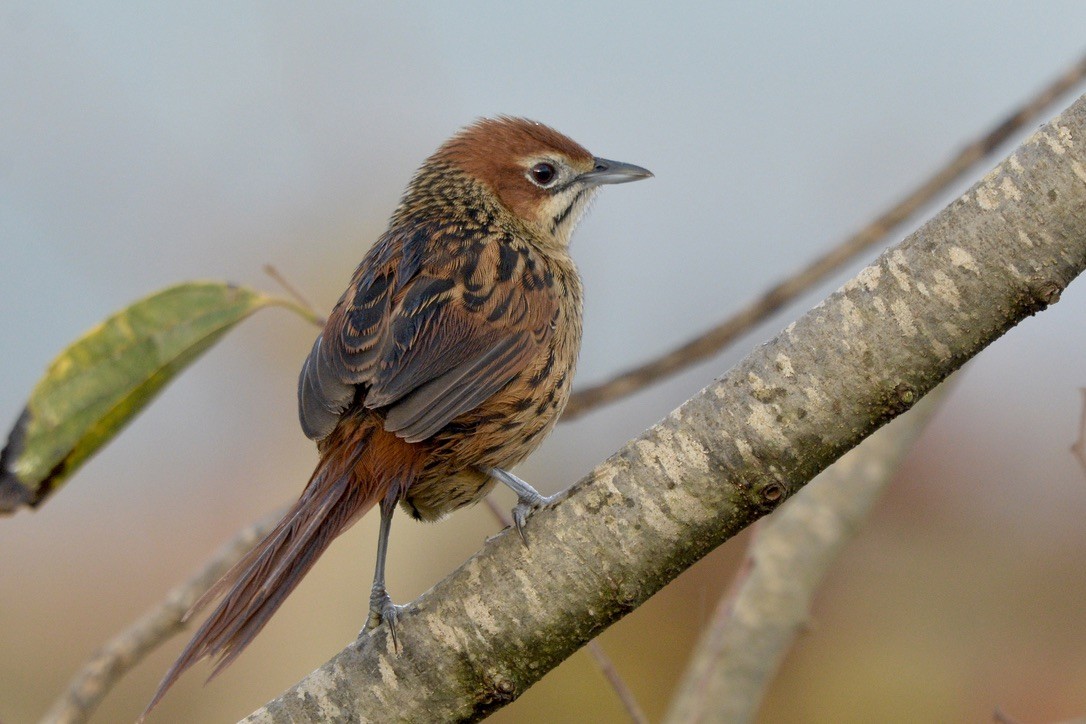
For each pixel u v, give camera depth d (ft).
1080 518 50.83
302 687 22.35
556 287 32.19
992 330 20.89
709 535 21.62
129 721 47.26
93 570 53.26
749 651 32.78
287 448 54.95
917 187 35.45
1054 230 20.56
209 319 31.30
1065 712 47.65
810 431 21.29
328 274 56.18
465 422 29.12
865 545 50.98
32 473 30.42
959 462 51.88
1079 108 20.84
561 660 21.97
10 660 51.55
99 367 30.68
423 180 37.19
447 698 21.95
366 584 43.39
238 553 31.27
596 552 21.68
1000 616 49.26
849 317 21.30
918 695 48.62
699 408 21.76
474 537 47.37
